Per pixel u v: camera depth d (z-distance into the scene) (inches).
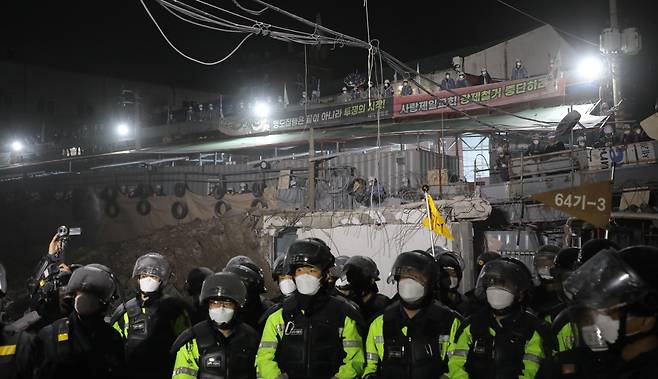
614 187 645.3
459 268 293.6
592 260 109.7
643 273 101.7
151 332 245.0
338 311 212.2
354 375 205.3
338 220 724.0
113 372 199.0
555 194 270.2
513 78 929.5
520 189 693.3
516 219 686.5
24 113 1936.5
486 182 884.6
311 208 800.9
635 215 477.4
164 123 1467.8
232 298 201.5
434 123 879.1
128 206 1079.0
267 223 792.9
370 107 900.6
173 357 215.3
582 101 768.3
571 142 689.6
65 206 1162.6
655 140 636.7
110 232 1094.4
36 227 1203.9
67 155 1437.0
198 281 284.0
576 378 118.1
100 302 193.9
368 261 273.3
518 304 203.8
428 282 204.5
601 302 103.2
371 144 1046.4
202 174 1053.2
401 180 865.5
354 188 807.7
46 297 258.5
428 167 880.9
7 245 1235.2
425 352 204.2
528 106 802.8
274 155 1195.9
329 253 217.3
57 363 191.2
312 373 204.5
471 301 276.5
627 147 645.3
